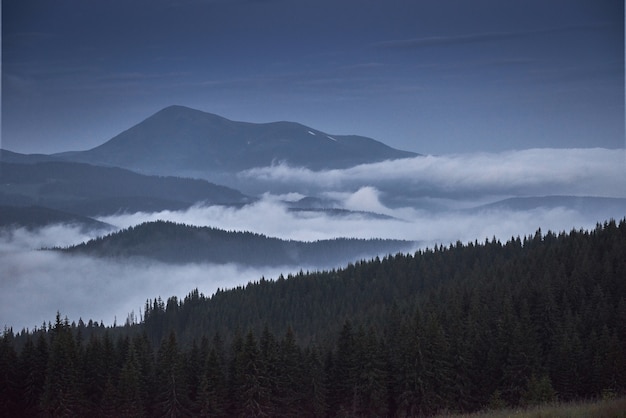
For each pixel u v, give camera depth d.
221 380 140.38
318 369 140.62
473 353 140.25
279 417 138.12
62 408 138.12
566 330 142.50
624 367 124.75
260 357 137.38
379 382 136.25
